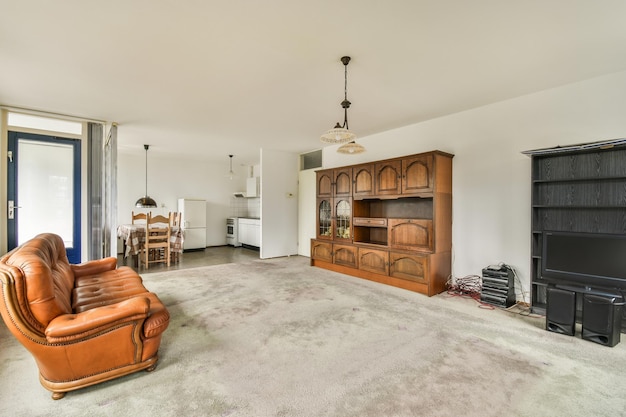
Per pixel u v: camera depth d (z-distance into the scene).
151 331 1.96
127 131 5.05
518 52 2.47
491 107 3.68
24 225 3.92
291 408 1.66
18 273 1.65
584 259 2.68
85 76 2.93
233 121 4.46
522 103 3.42
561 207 2.97
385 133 4.96
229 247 8.29
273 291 3.89
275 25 2.10
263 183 6.41
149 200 6.72
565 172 3.09
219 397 1.75
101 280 2.93
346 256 4.89
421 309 3.24
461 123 3.98
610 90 2.87
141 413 1.62
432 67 2.74
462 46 2.38
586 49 2.42
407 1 1.85
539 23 2.07
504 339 2.51
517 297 3.46
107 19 2.04
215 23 2.08
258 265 5.65
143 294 2.41
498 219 3.63
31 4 1.87
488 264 3.71
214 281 4.40
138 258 5.66
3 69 2.79
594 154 2.92
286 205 6.77
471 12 1.96
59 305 1.80
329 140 2.93
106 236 4.37
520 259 3.45
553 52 2.47
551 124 3.22
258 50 2.44
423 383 1.89
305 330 2.69
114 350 1.86
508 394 1.78
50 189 4.10
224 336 2.55
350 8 1.92
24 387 1.84
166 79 3.00
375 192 4.52
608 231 2.85
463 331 2.67
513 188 3.51
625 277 2.48
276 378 1.95
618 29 2.14
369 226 4.62
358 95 3.42
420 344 2.42
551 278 2.88
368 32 2.19
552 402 1.71
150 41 2.32
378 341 2.47
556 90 3.18
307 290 3.95
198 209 7.70
